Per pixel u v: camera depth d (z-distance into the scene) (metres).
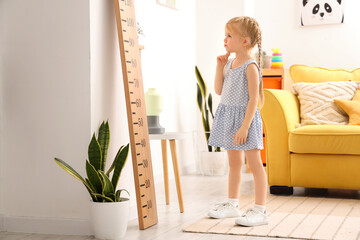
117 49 2.50
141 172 2.38
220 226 2.35
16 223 2.36
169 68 4.25
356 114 3.40
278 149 3.30
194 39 4.82
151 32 3.90
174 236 2.18
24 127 2.36
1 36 2.38
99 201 2.20
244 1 4.67
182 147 4.56
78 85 2.26
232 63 2.53
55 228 2.29
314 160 3.19
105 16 2.38
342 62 4.59
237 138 2.37
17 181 2.37
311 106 3.60
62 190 2.29
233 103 2.46
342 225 2.36
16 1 2.35
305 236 2.13
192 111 4.75
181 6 4.50
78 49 2.26
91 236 2.23
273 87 4.43
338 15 4.57
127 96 2.35
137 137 2.39
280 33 4.77
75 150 2.27
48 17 2.31
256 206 2.42
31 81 2.34
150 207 2.43
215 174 4.45
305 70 3.92
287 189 3.33
